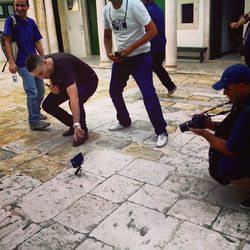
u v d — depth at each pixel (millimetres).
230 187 2932
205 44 9727
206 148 3748
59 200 2871
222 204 2689
